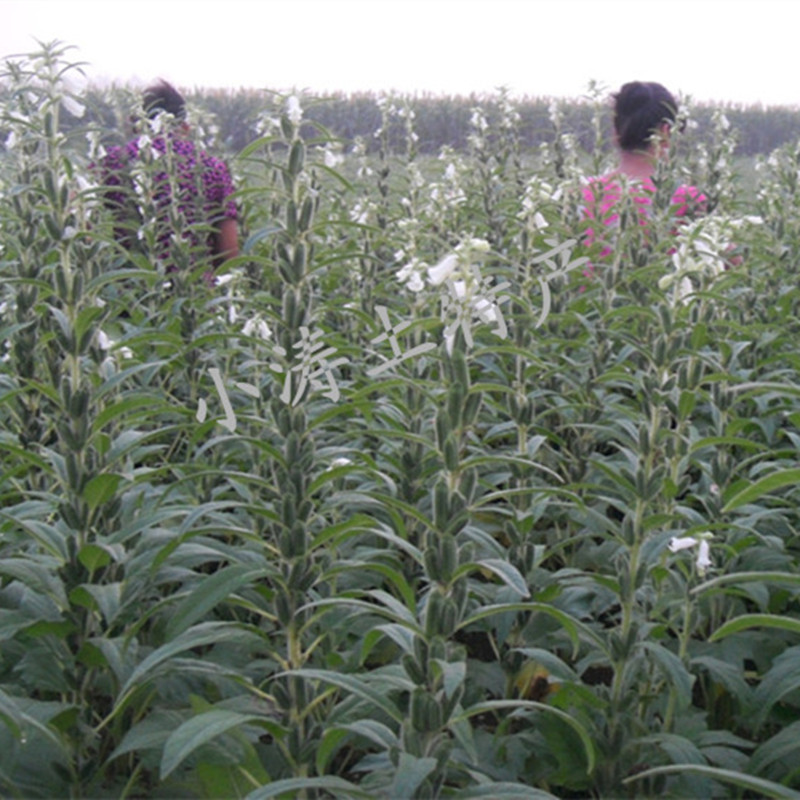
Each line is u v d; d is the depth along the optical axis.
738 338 4.80
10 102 3.73
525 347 3.82
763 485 1.96
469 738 2.19
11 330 3.22
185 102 6.80
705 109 11.43
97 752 2.62
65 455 2.47
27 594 2.56
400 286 5.35
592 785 2.58
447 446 2.04
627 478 2.75
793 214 6.38
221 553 2.44
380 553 2.89
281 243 3.06
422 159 8.74
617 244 4.87
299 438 2.67
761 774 2.59
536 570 3.13
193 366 4.38
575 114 9.13
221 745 2.26
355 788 1.82
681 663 2.39
